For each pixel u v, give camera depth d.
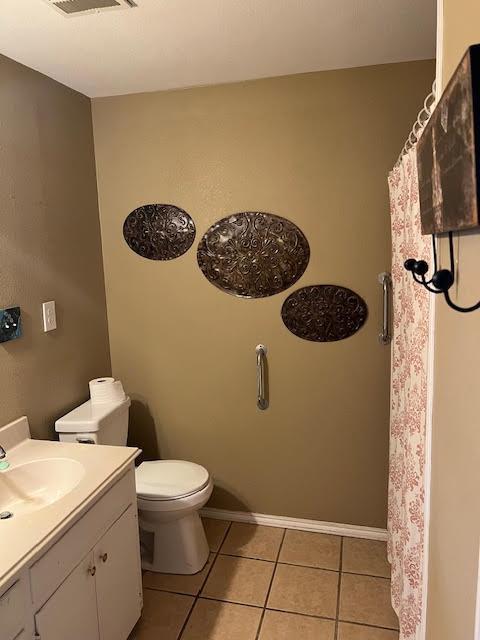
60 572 1.37
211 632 1.94
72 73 2.11
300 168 2.30
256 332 2.49
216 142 2.38
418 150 1.04
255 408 2.56
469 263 0.81
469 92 0.53
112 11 1.56
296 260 2.37
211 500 2.71
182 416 2.67
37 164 2.07
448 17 0.98
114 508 1.67
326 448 2.50
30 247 2.03
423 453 1.33
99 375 2.59
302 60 2.06
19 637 1.21
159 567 2.29
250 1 1.52
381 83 2.15
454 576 0.96
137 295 2.61
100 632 1.60
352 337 2.38
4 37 1.72
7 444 1.86
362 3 1.55
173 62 2.03
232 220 2.41
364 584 2.19
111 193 2.55
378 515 2.50
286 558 2.38
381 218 2.25
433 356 1.18
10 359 1.91
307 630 1.94
